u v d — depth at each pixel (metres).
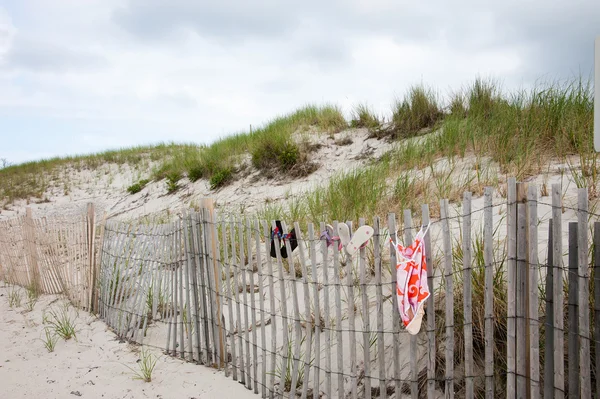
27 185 17.16
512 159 5.18
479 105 7.30
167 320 4.32
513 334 2.36
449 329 2.55
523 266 2.32
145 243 4.73
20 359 4.22
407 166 6.46
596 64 2.13
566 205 3.64
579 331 2.21
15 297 6.41
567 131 5.02
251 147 10.11
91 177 16.83
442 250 3.53
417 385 2.69
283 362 3.24
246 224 3.49
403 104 8.60
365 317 2.81
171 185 11.08
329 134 9.52
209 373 3.79
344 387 3.14
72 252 5.86
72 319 5.25
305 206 6.23
